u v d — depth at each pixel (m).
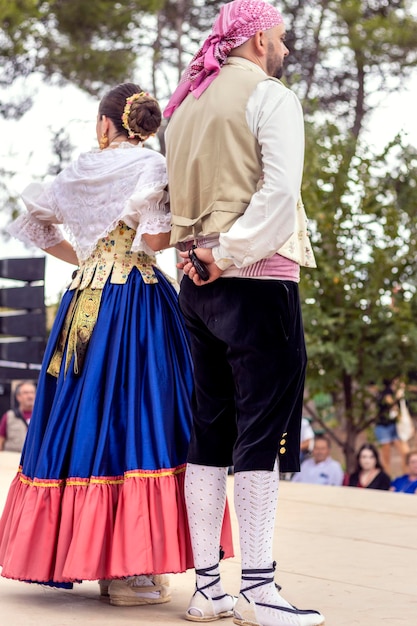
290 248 2.43
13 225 3.21
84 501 2.67
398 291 8.99
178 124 2.53
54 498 2.73
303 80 20.61
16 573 2.69
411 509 4.50
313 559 3.39
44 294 8.37
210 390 2.56
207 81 2.46
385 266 8.85
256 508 2.41
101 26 17.98
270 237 2.28
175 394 2.82
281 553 3.49
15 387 8.64
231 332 2.39
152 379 2.78
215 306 2.43
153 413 2.75
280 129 2.29
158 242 2.76
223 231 2.35
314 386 9.00
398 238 8.95
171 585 3.04
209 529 2.57
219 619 2.55
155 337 2.83
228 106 2.37
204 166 2.40
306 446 8.25
